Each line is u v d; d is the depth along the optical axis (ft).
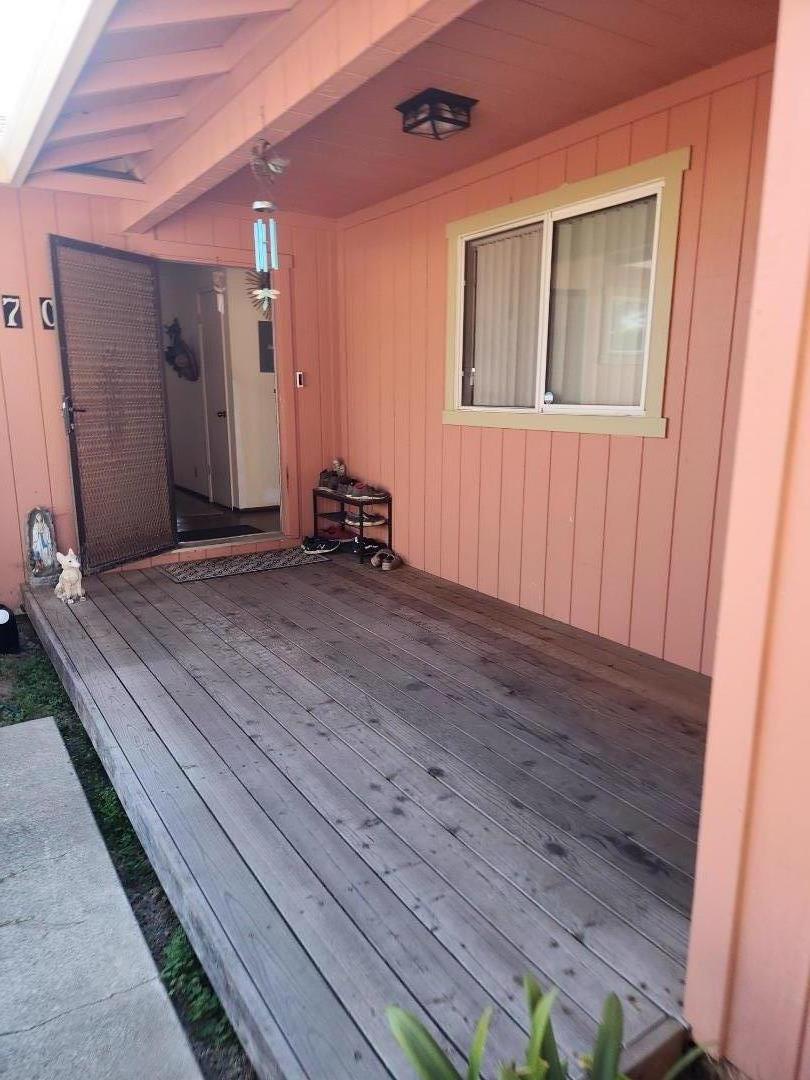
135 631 12.03
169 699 9.35
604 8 7.86
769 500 3.87
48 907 6.56
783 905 4.08
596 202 11.18
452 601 13.92
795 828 3.98
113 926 6.33
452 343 14.44
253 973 4.90
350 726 8.62
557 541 12.62
